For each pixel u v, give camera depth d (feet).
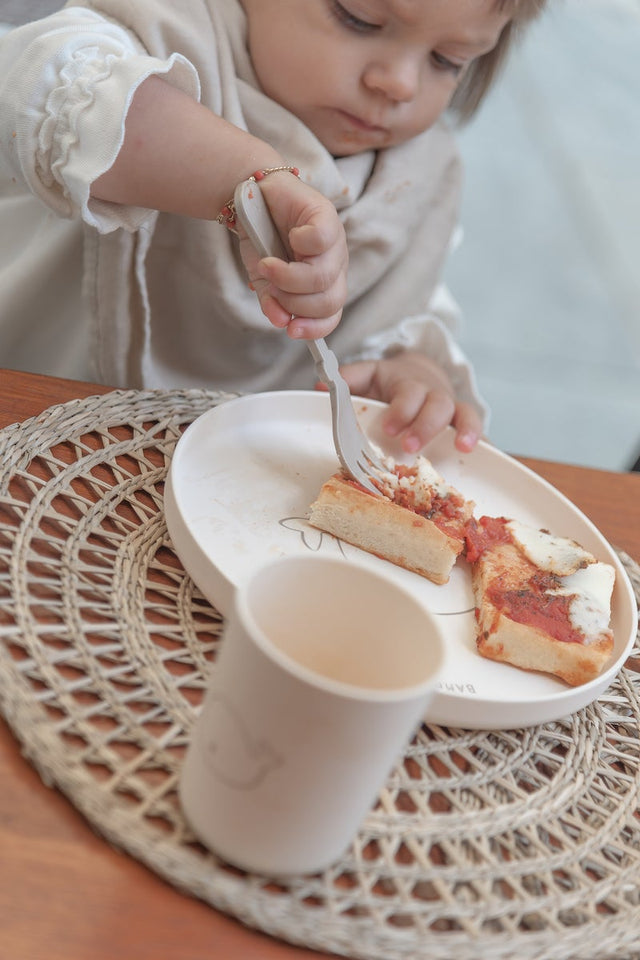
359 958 1.32
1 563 1.60
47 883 1.31
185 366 2.75
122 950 1.28
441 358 2.75
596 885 1.46
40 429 1.83
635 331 6.24
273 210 1.95
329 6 2.28
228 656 1.27
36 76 1.98
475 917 1.38
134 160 2.03
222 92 2.39
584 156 8.29
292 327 1.90
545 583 1.79
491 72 2.78
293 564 1.34
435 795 1.52
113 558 1.68
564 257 6.83
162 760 1.42
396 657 1.35
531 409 5.27
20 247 2.71
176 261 2.56
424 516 1.88
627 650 1.73
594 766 1.62
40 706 1.42
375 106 2.40
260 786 1.28
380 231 2.67
